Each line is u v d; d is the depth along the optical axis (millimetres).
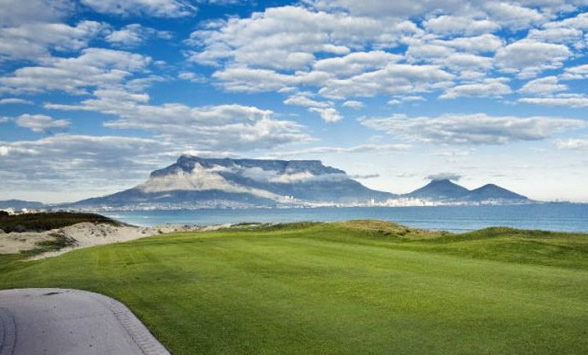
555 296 18062
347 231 52250
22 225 92125
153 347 13078
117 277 26188
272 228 72875
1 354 13164
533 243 32844
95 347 13352
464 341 12727
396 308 16578
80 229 91688
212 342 13320
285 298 18797
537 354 11578
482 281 21562
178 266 29641
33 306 19500
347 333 13758
